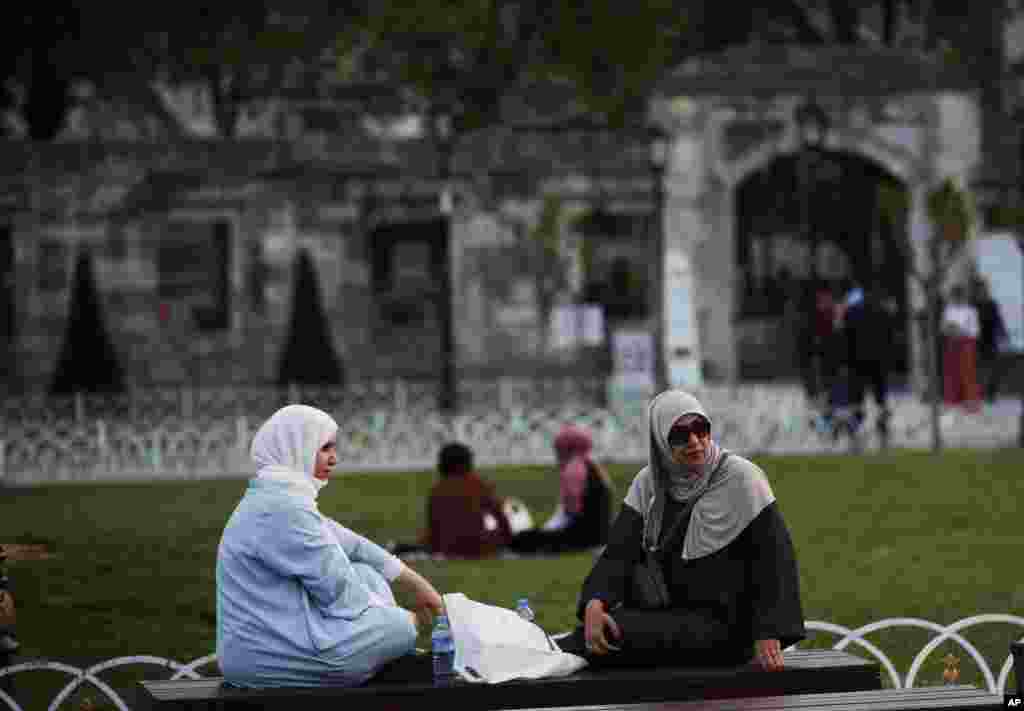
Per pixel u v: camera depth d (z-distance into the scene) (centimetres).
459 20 7812
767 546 1608
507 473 4516
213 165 7631
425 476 4475
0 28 7762
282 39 7912
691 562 1634
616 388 5888
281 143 7706
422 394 7200
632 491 1691
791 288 6850
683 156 7712
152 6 7819
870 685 1596
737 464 1631
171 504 3938
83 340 6862
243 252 7675
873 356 4969
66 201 7525
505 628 1619
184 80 8150
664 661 1630
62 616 2542
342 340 7725
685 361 6244
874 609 2502
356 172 7750
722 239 7725
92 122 8306
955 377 5528
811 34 8662
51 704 1862
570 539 3200
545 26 7988
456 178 7756
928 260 7325
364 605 1608
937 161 7700
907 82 7712
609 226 7894
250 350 7644
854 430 5000
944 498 3775
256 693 1509
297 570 1585
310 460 1622
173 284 7700
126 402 6147
